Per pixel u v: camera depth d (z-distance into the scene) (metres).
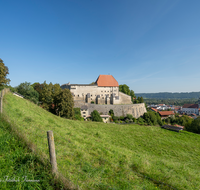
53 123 16.06
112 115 71.81
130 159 9.42
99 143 12.48
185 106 170.88
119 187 5.43
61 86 97.44
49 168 4.40
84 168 6.09
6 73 33.50
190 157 19.75
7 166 4.48
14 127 6.96
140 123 68.56
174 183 7.14
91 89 85.81
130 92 123.00
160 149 21.50
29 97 44.66
